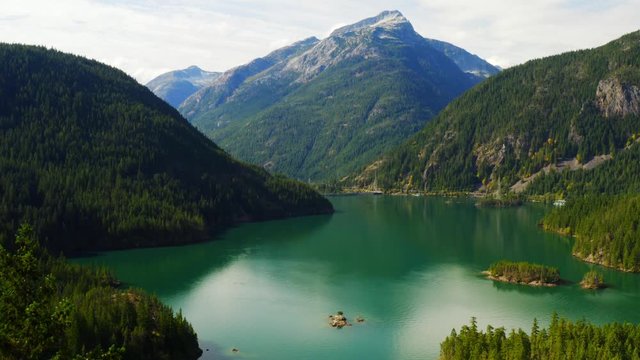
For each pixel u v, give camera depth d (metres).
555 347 92.38
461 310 140.25
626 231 193.12
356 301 148.62
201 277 174.62
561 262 195.00
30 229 47.03
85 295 120.44
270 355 112.69
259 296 153.62
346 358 111.25
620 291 156.38
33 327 43.59
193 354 111.56
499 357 92.56
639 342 93.88
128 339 104.88
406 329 127.12
